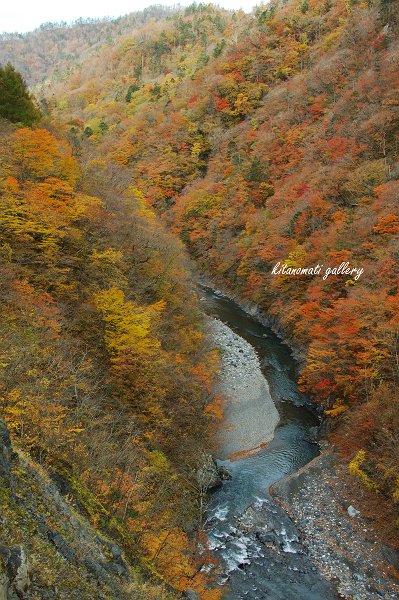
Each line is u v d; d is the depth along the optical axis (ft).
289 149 213.25
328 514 74.23
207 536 67.82
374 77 188.34
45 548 28.09
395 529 68.85
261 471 85.87
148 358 77.25
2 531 25.82
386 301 93.30
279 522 72.49
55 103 422.82
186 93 321.52
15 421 41.14
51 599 25.02
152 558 45.75
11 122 111.96
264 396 113.80
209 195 232.12
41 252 78.74
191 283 144.87
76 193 96.02
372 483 75.92
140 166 277.44
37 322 63.52
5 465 30.63
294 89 249.96
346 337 95.50
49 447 42.42
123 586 33.71
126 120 326.44
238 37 349.00
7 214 73.15
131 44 499.10
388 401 83.46
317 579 62.18
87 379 65.41
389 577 62.80
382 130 159.74
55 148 90.27
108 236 97.71
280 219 171.12
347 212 142.31
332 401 103.81
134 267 100.78
